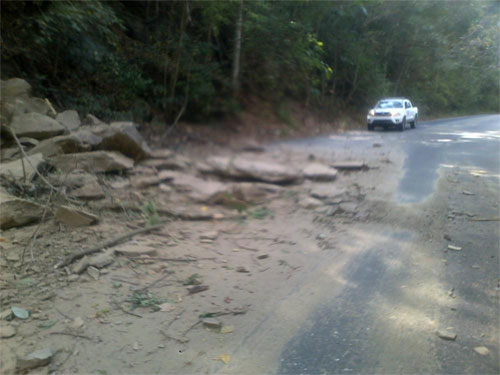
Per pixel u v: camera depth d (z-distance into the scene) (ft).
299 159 35.58
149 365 9.70
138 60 45.98
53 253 14.75
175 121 43.37
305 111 66.69
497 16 114.42
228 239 17.87
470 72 139.95
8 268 13.51
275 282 13.98
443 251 16.46
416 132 63.93
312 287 13.62
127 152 26.25
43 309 11.64
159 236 17.52
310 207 22.43
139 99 43.86
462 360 9.91
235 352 10.28
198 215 20.29
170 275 14.24
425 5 91.81
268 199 23.86
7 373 9.16
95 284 13.16
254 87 59.26
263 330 11.22
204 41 54.39
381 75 88.69
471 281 13.89
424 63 113.91
